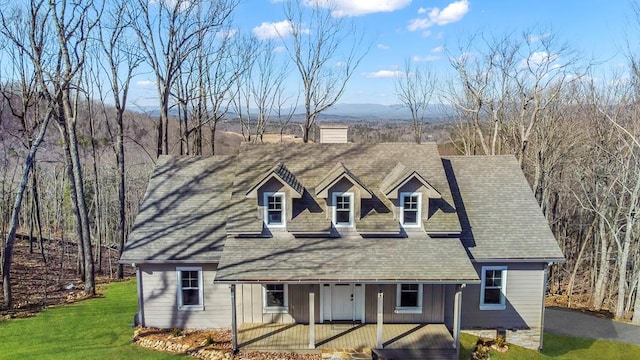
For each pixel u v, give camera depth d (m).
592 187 27.44
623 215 25.58
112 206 36.22
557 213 31.91
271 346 14.84
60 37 18.53
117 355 14.46
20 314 17.86
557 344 18.03
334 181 16.23
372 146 19.53
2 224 24.20
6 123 26.80
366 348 14.86
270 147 19.41
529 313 17.06
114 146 28.19
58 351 14.63
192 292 16.69
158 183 19.02
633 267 24.56
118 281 24.03
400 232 16.70
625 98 27.58
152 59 26.27
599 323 20.77
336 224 16.70
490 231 17.33
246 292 16.53
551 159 29.64
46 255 28.91
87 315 17.91
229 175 19.30
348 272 14.91
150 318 16.75
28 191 31.94
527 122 33.81
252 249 15.98
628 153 24.41
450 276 14.81
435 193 16.44
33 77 21.30
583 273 31.00
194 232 17.08
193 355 14.64
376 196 17.39
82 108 31.33
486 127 40.53
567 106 32.59
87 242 20.70
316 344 15.07
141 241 16.72
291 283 14.54
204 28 28.08
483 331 17.06
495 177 19.39
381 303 14.81
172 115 38.94
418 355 14.73
